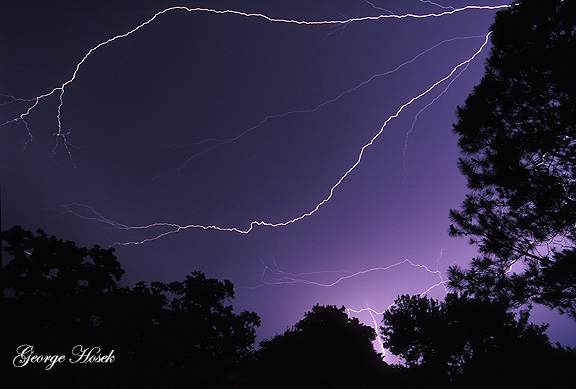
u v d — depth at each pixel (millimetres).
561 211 5320
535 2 5281
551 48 5047
